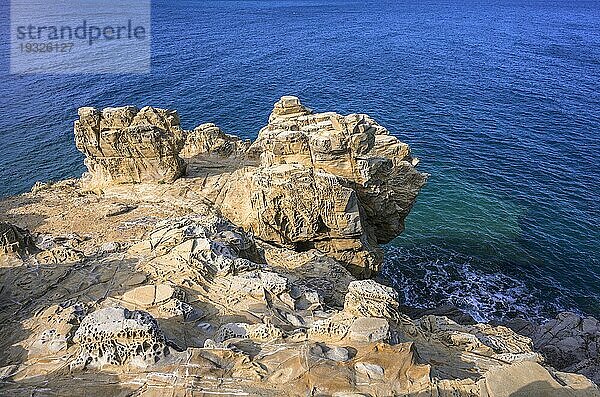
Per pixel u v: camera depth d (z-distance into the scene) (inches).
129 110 1350.9
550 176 2055.9
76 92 2908.5
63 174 1951.3
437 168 2118.6
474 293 1443.2
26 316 687.7
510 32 5762.8
